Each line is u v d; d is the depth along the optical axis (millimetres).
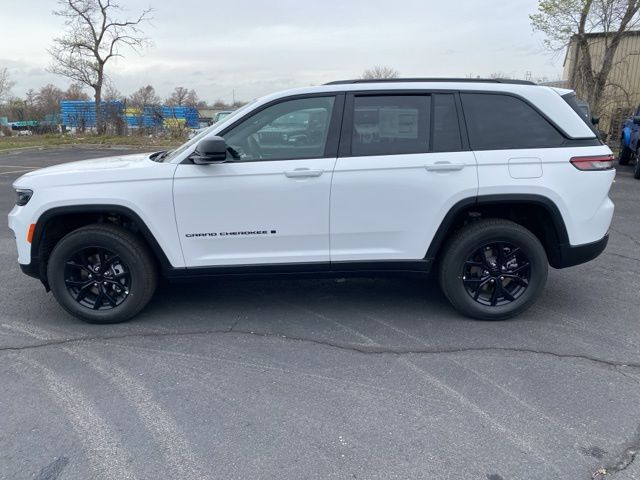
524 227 4152
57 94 43094
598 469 2521
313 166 3928
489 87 4051
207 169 3934
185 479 2484
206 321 4309
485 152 3969
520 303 4203
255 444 2732
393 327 4160
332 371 3479
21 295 4910
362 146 3988
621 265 5672
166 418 2965
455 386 3271
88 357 3699
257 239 4051
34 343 3920
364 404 3086
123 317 4234
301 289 5035
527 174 3938
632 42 19359
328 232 4043
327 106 4004
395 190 3959
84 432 2846
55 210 3951
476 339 3928
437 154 3961
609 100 19312
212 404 3102
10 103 41562
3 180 12484
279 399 3145
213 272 4125
